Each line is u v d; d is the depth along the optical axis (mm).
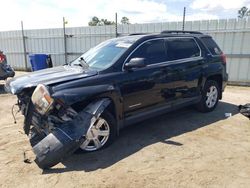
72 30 14266
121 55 4469
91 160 3867
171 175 3426
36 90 3705
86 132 3701
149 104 4785
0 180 3383
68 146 3598
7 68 10062
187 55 5508
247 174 3438
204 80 5832
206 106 6094
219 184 3221
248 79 10328
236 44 10305
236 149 4176
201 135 4777
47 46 15469
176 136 4738
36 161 3586
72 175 3475
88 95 3803
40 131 4125
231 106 6805
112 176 3432
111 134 4223
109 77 4176
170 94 5125
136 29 12227
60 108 3676
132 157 3939
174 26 11312
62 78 4012
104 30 13188
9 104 7469
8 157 4004
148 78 4645
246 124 5363
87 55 5254
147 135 4805
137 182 3285
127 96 4391
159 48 5016
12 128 5301
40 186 3240
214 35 10688
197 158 3879
